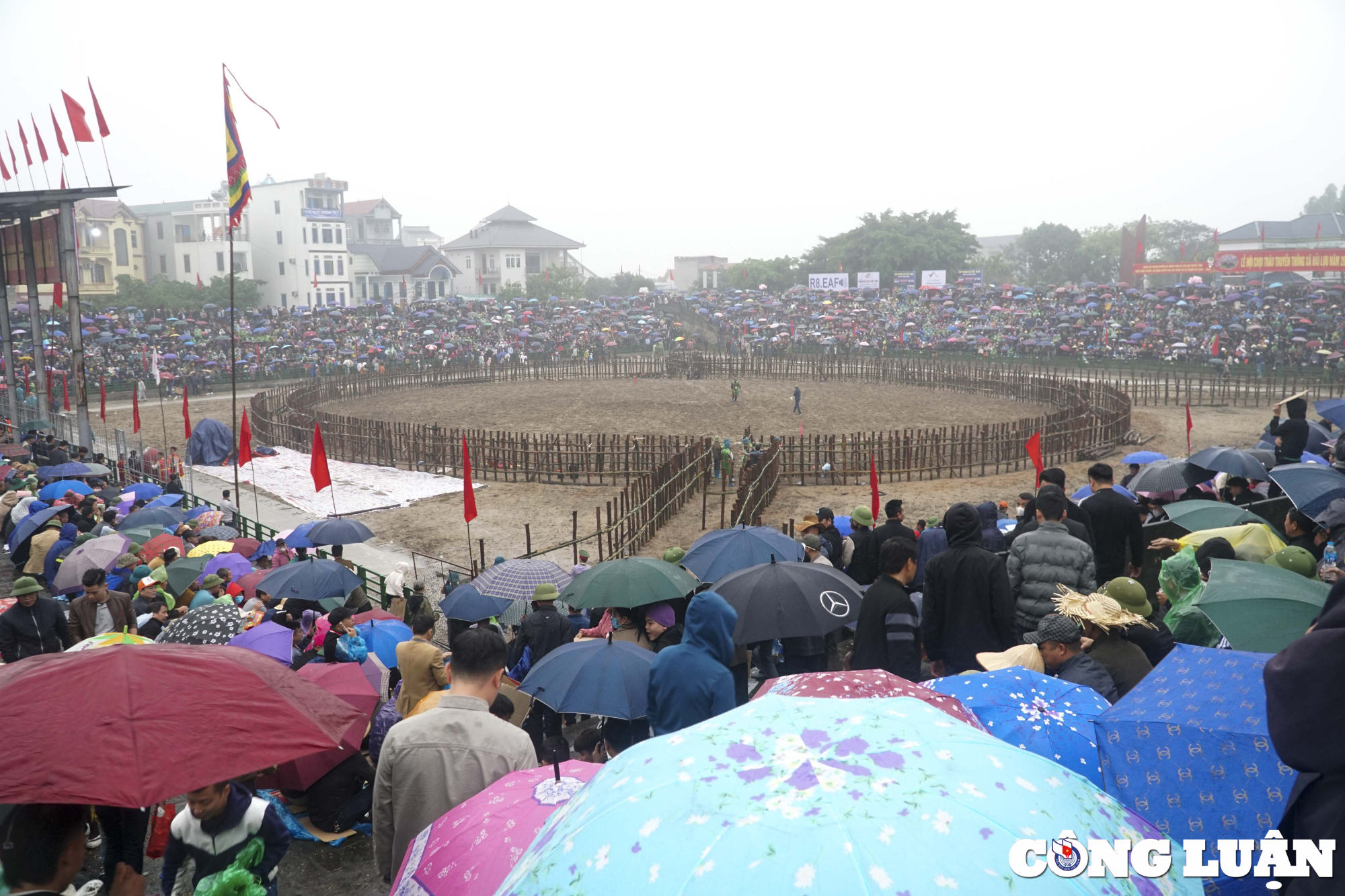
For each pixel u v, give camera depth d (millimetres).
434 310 90625
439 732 4695
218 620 9078
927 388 63094
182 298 83500
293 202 98688
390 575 15867
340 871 6680
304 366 68062
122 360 60656
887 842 1516
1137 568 9586
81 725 3775
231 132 18906
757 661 9266
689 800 1709
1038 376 61969
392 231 129625
